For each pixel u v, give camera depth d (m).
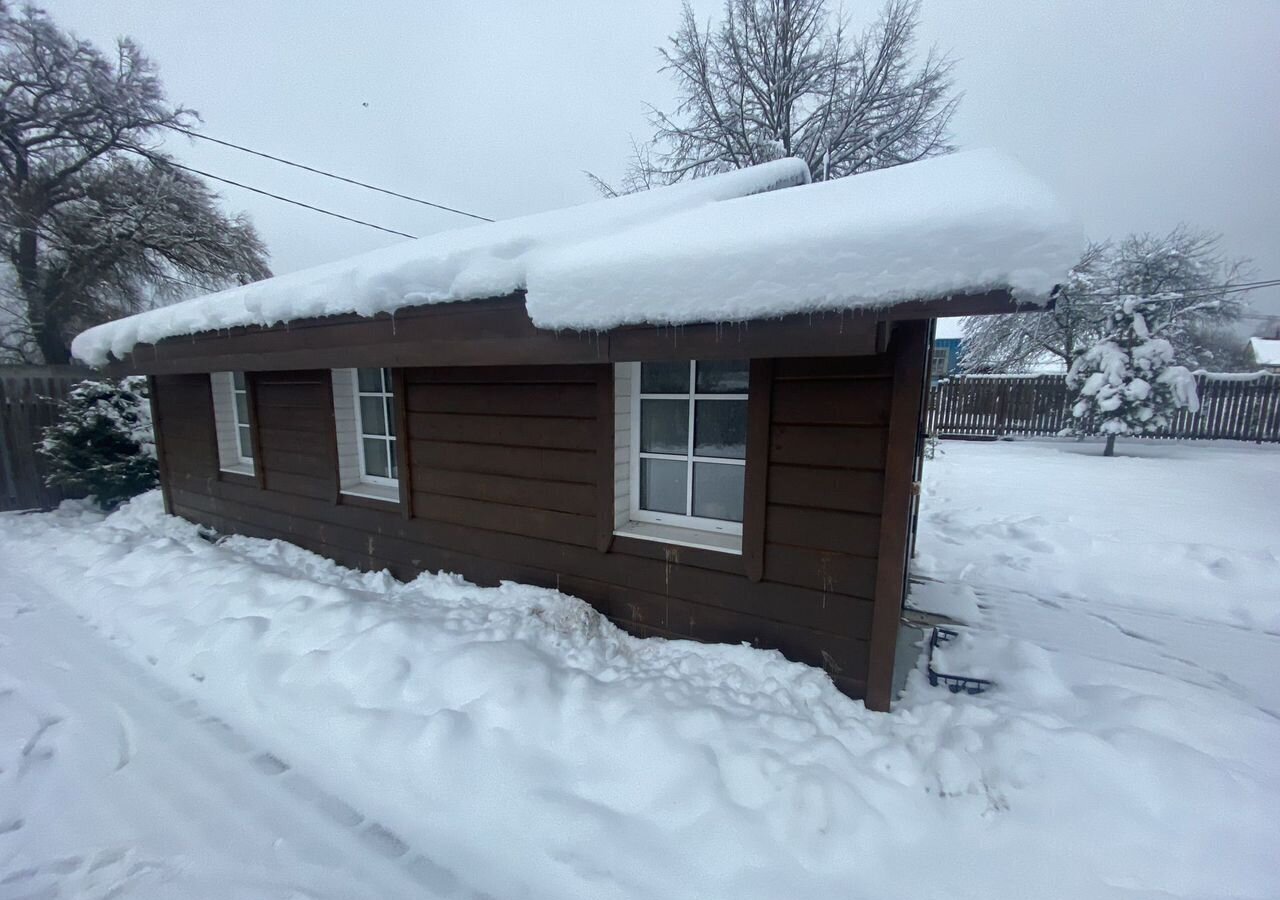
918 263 1.42
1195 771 1.62
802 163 3.64
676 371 2.70
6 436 6.36
